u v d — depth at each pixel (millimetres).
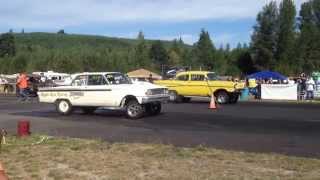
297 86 36781
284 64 94312
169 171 10203
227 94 31422
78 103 23938
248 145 14242
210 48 104125
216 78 32219
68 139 15047
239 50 105500
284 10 97250
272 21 97875
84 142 14297
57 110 24516
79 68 92188
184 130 18062
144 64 94188
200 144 14406
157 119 22000
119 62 92688
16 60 99875
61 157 11773
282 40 96938
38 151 12656
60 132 17625
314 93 37344
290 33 96750
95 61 92688
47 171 10281
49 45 172125
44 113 25375
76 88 23922
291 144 14430
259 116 23000
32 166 10758
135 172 10133
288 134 16719
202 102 32875
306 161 11297
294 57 96000
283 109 27141
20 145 13664
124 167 10602
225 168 10484
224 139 15547
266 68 98375
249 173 9984
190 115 23625
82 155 12031
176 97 32406
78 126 19594
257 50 99125
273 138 15742
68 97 24188
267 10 98250
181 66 99688
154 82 33000
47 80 48156
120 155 12031
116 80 23406
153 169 10398
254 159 11523
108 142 14453
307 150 13305
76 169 10453
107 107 23531
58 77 57594
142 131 17891
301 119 21578
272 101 34688
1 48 126438
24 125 15852
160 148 13094
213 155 12039
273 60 97812
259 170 10273
